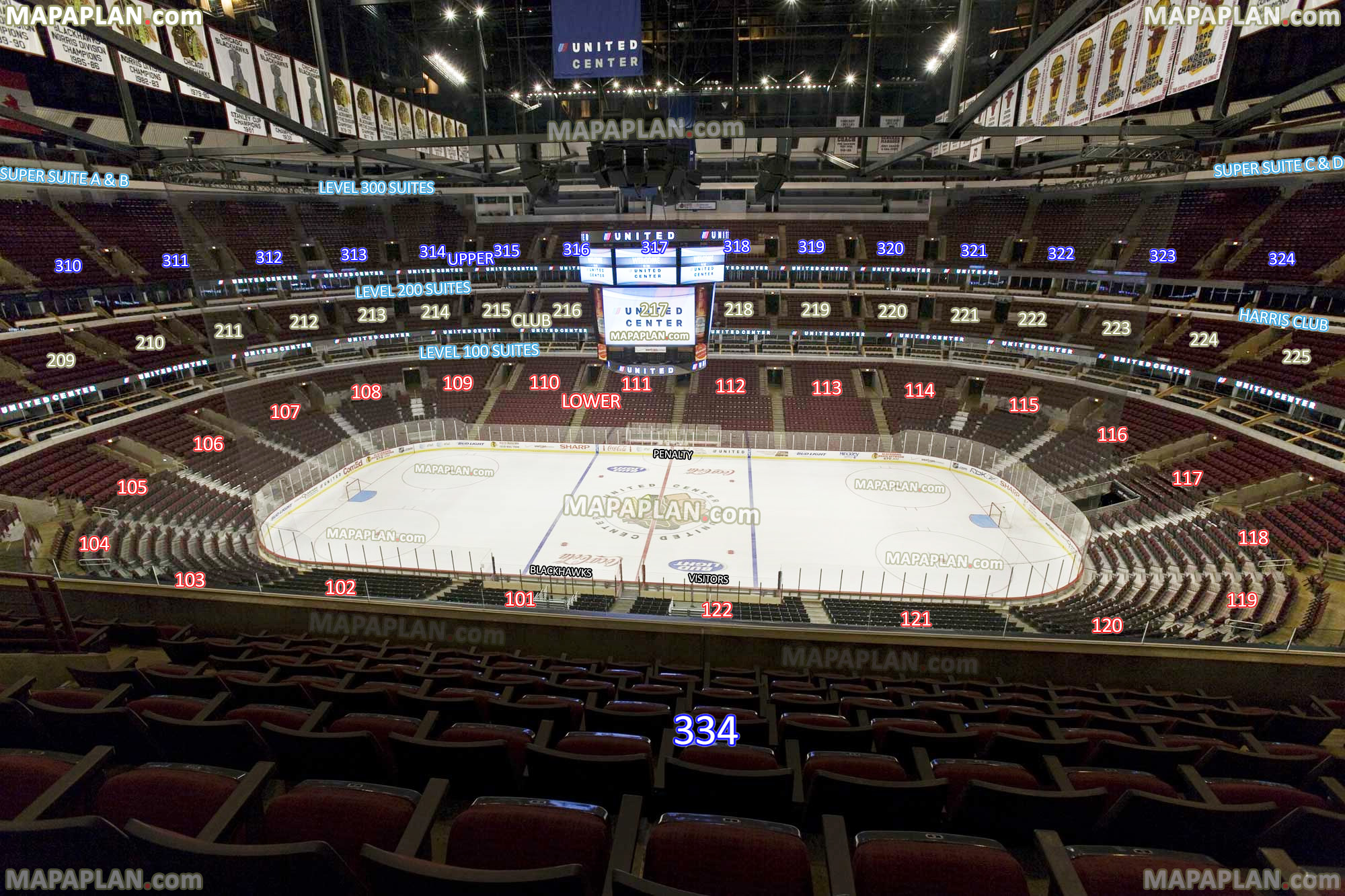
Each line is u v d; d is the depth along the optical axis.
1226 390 23.97
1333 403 20.33
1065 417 26.22
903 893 2.99
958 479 25.14
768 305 31.06
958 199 29.59
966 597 15.99
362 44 12.23
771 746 5.96
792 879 3.12
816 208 29.81
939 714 6.59
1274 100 7.55
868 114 9.97
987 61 13.00
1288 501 18.03
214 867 2.66
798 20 13.48
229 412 25.17
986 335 29.44
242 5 10.38
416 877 2.57
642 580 17.16
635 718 5.87
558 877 2.51
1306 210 25.91
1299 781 5.44
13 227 26.38
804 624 9.85
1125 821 4.06
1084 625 12.18
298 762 4.68
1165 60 8.57
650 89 10.89
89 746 4.84
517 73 13.07
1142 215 27.27
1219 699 8.57
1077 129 8.99
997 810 4.15
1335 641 9.14
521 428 28.48
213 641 8.57
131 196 27.56
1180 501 19.73
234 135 16.53
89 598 10.27
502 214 28.73
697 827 3.24
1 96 14.96
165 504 19.45
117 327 27.20
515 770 5.04
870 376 30.27
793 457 27.44
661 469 26.16
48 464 19.91
